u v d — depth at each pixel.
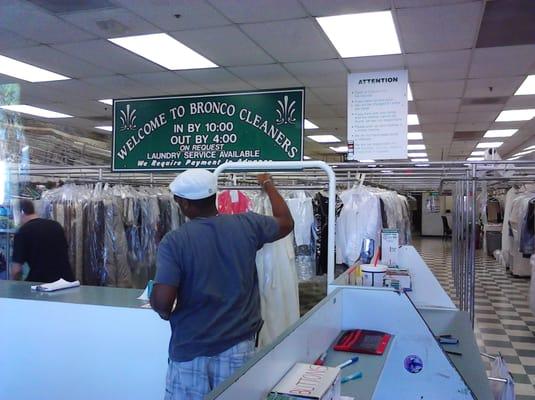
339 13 4.19
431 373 1.91
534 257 6.09
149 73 6.18
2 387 2.50
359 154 5.12
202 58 5.54
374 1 3.92
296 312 2.80
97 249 4.41
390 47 5.03
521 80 6.31
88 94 7.27
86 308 2.35
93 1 4.01
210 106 3.71
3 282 2.89
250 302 1.85
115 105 3.91
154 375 2.26
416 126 9.80
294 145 3.55
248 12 4.20
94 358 2.35
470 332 2.83
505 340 5.48
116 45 5.13
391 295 2.04
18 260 3.68
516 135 10.86
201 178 1.86
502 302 7.54
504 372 2.49
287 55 5.38
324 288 3.30
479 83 6.46
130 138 3.88
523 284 9.05
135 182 5.54
